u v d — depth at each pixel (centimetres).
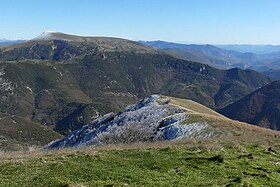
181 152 2719
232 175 2038
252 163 2359
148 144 3594
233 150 2897
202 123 5956
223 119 6350
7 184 1873
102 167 2217
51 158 2553
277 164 2416
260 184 1853
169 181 1880
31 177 2008
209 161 2338
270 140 4222
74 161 2416
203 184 1809
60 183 1852
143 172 2081
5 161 2492
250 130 5722
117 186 1745
